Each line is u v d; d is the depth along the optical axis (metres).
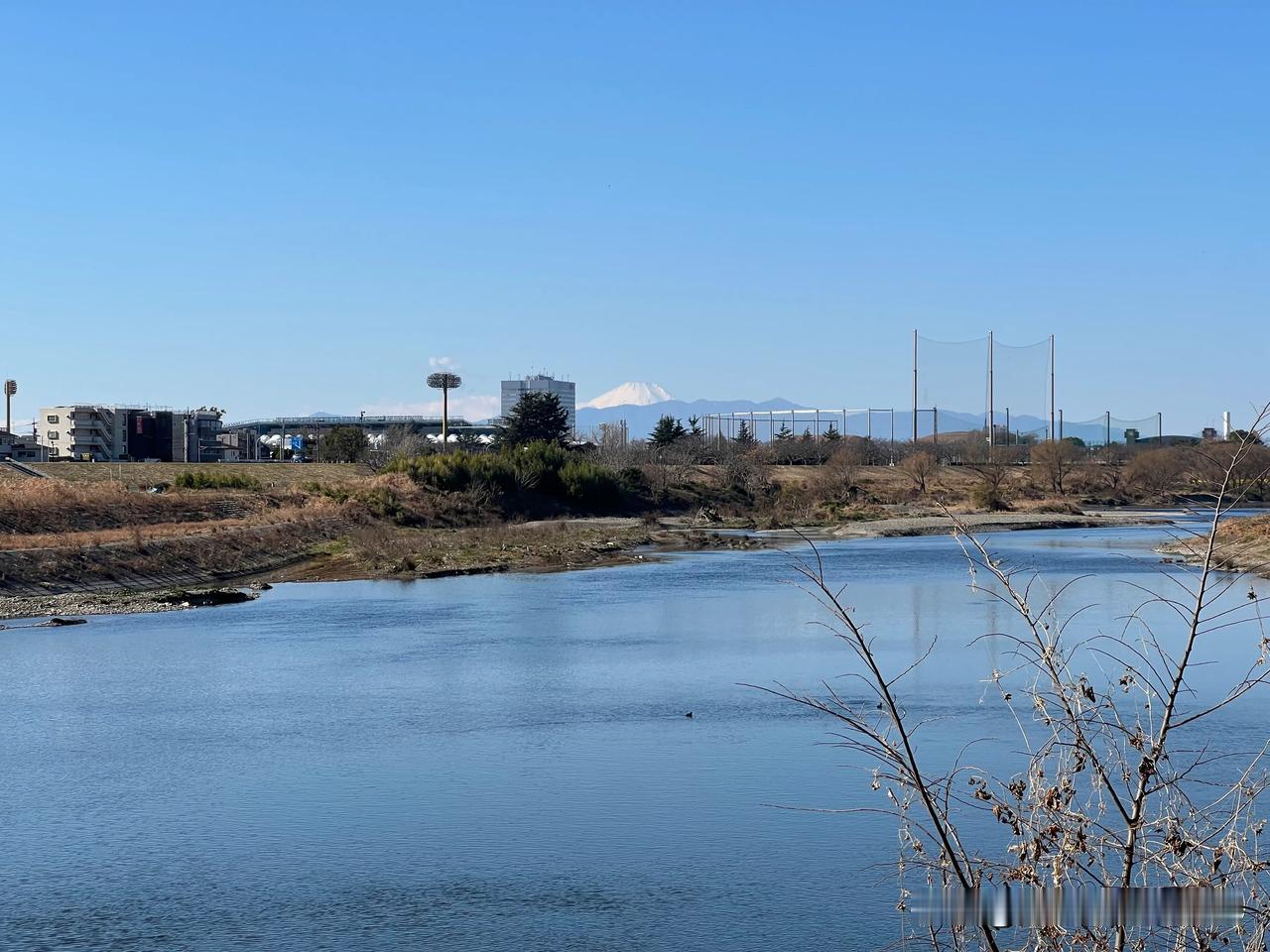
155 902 15.97
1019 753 21.62
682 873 16.66
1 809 19.98
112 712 27.12
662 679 30.12
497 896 15.95
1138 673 8.83
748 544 73.75
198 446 175.12
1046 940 7.80
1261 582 40.97
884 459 139.25
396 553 63.59
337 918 15.35
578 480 99.44
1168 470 90.94
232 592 48.47
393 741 24.09
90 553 52.12
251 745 23.98
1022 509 102.12
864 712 25.62
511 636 37.84
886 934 14.48
